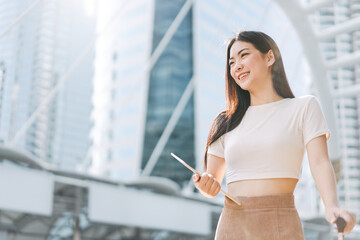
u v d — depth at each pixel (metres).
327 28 18.72
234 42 1.76
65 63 32.31
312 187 26.12
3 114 22.62
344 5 23.20
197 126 62.69
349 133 43.25
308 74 31.19
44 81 28.19
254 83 1.69
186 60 66.81
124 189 14.82
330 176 1.52
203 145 62.25
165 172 62.06
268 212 1.51
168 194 16.88
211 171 1.77
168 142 62.91
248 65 1.69
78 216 14.33
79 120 33.88
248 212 1.54
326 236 20.45
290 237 1.48
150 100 66.25
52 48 28.92
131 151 65.12
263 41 1.70
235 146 1.65
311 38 19.02
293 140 1.60
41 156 30.06
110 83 69.62
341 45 27.14
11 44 24.23
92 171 65.75
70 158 32.94
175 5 68.75
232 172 1.64
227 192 1.66
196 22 67.44
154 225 15.66
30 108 26.92
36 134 29.77
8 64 23.69
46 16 27.91
